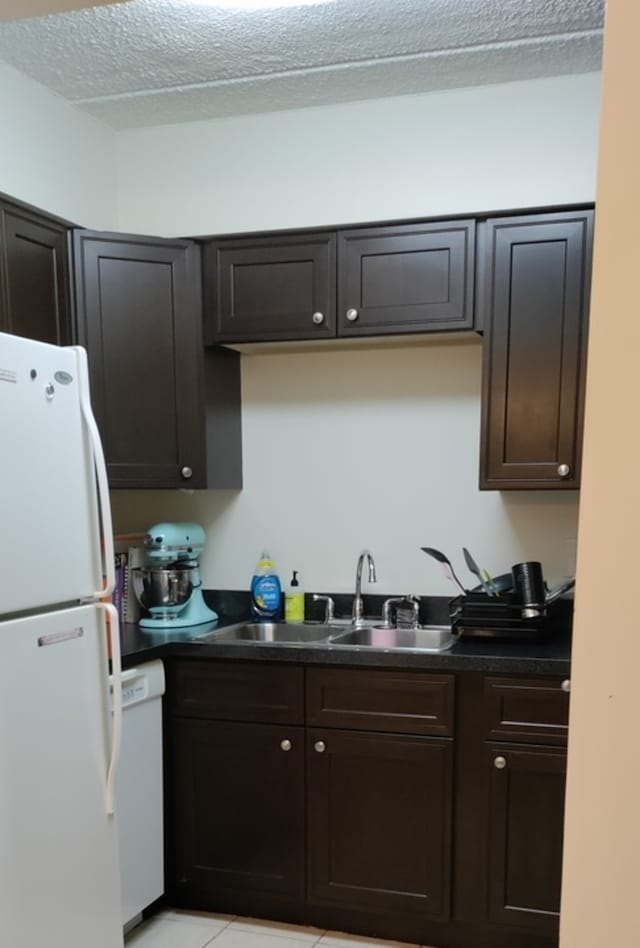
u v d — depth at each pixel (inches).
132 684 83.0
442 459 100.7
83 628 60.1
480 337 93.6
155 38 82.2
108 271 92.0
